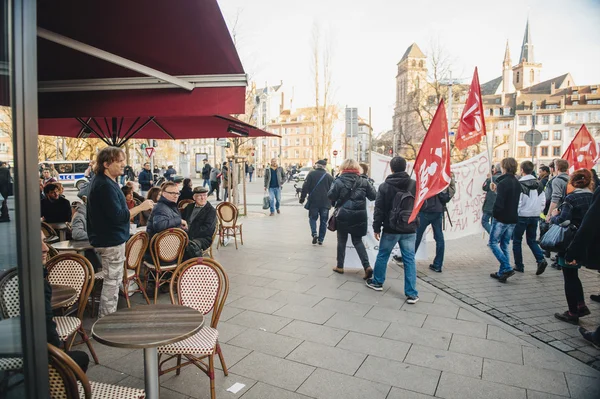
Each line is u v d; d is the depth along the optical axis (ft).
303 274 21.52
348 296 17.83
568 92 292.81
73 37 11.08
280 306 16.53
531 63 337.72
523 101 291.17
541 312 15.85
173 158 180.65
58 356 6.44
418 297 17.61
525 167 21.45
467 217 25.18
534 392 10.24
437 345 12.94
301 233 35.37
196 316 9.30
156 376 8.56
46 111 13.94
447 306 16.53
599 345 12.49
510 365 11.63
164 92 13.09
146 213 23.67
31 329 5.74
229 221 28.96
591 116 280.92
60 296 10.59
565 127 282.36
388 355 12.26
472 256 26.32
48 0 9.52
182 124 22.65
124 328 8.56
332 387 10.51
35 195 5.75
